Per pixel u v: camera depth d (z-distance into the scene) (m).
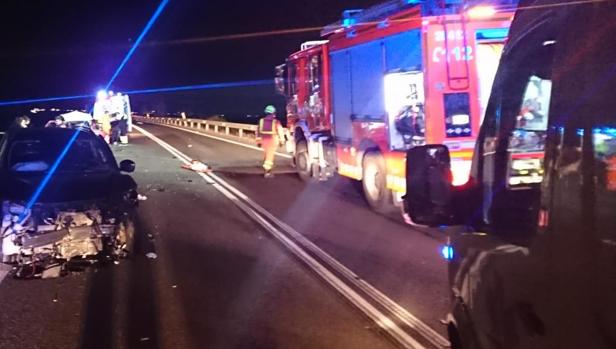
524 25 2.77
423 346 5.13
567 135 2.17
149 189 14.04
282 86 16.52
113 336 5.48
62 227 7.34
